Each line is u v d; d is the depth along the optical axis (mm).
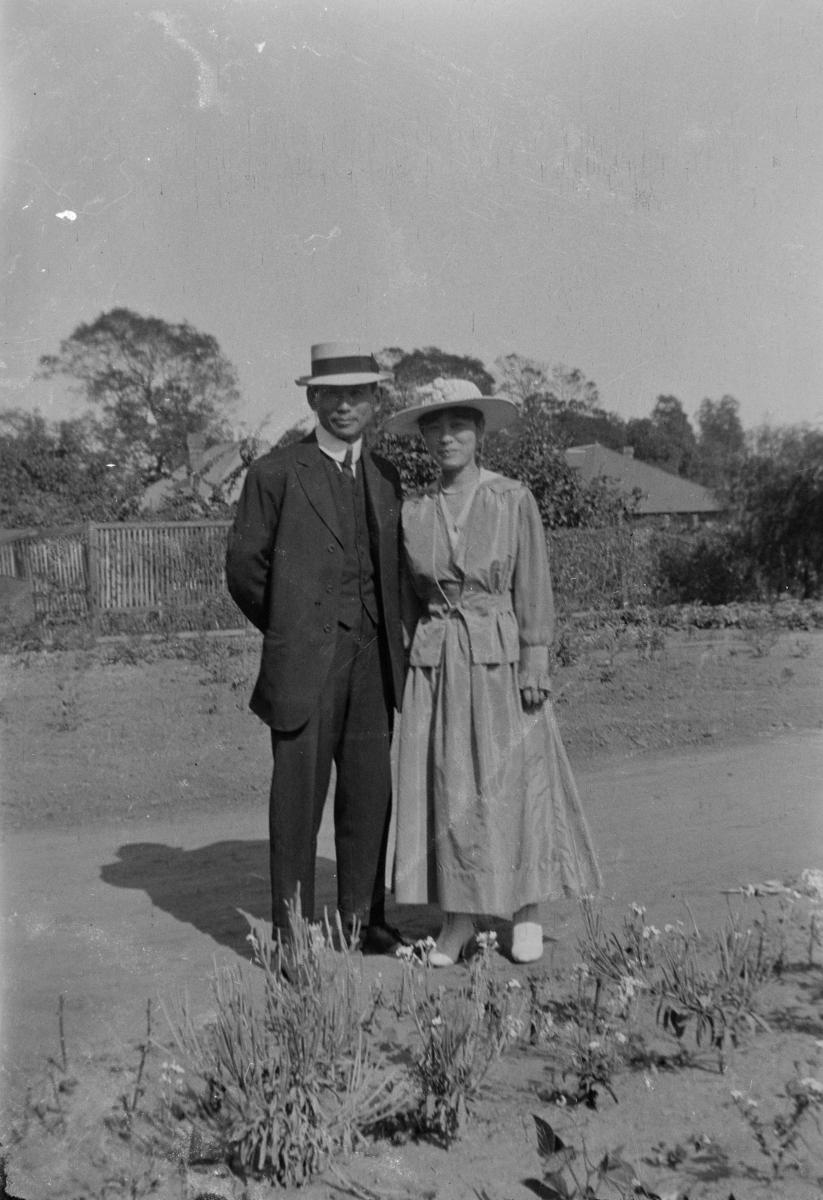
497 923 4059
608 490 12133
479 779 3611
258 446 13008
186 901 4379
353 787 3871
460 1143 2656
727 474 12445
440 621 3744
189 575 13250
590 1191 2424
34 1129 2730
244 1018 2895
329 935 3432
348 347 3809
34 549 13062
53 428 13008
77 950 3748
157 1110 2797
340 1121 2664
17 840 5367
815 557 12492
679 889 4191
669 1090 2832
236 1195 2527
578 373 9250
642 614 11570
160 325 12047
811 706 8148
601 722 7680
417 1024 2984
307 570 3738
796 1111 2682
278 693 3707
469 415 3748
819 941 3637
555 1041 3047
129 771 6754
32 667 10797
